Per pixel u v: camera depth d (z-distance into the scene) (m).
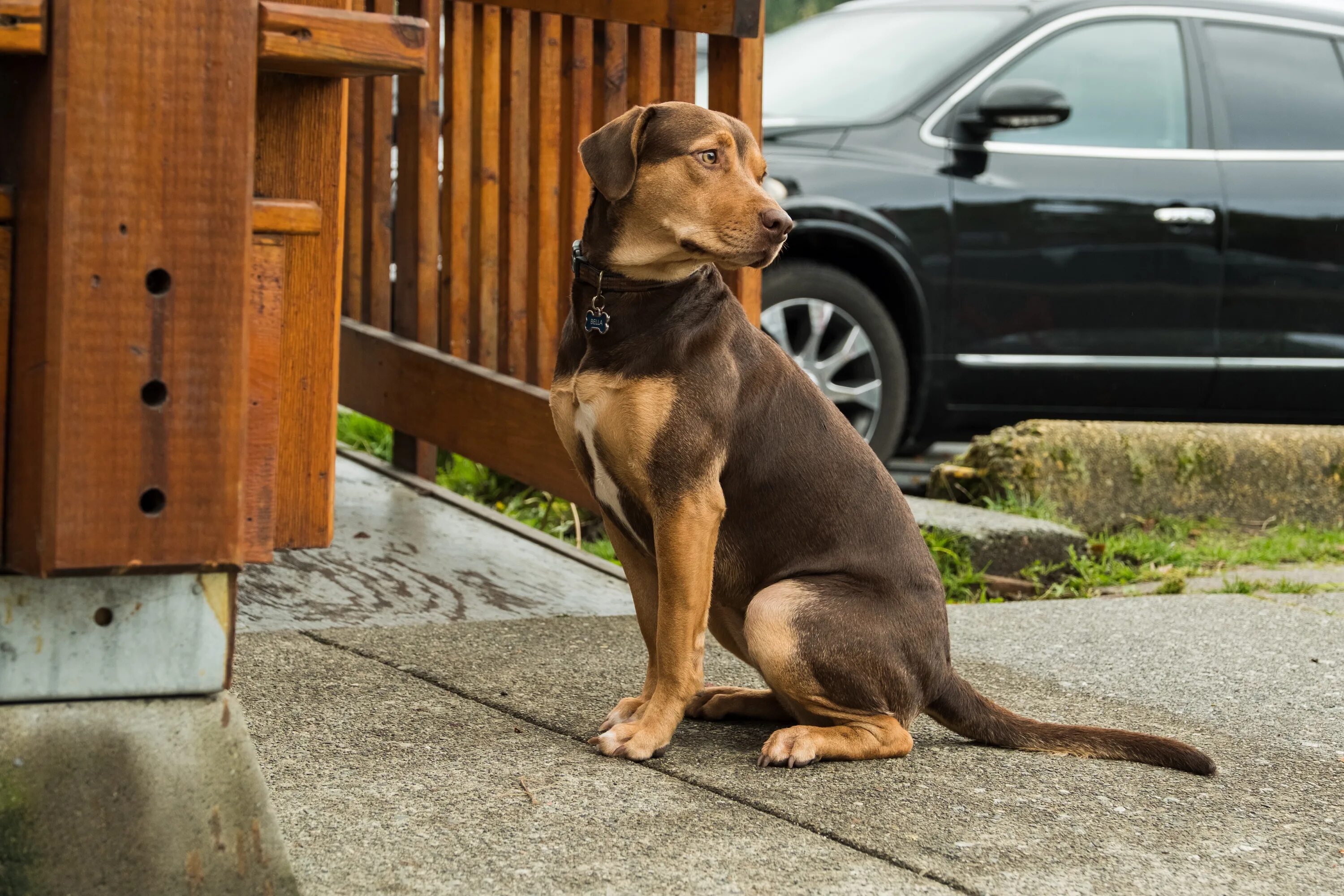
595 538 5.46
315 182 2.15
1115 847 2.40
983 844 2.38
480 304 4.99
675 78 4.39
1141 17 6.68
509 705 3.15
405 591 4.21
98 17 1.69
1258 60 6.76
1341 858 2.40
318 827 2.31
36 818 1.82
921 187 6.20
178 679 1.89
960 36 6.60
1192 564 5.52
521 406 4.73
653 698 2.90
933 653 3.01
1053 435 5.97
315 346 2.21
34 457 1.76
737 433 3.00
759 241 2.85
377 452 6.25
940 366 6.34
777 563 3.07
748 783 2.68
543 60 4.58
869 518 3.06
